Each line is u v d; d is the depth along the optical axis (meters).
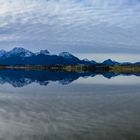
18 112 46.34
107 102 57.78
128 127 36.03
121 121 39.47
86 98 64.38
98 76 173.75
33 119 41.06
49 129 35.38
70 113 45.53
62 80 130.12
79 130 34.75
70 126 36.69
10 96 68.38
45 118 41.66
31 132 34.09
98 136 32.28
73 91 80.12
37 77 159.50
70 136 32.34
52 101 59.25
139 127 36.00
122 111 47.22
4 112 46.31
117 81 121.56
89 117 42.31
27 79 139.50
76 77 159.50
